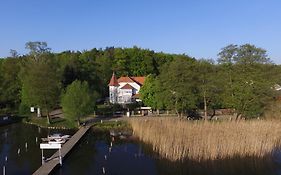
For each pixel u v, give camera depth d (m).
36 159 50.19
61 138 62.47
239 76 70.56
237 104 69.62
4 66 110.38
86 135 69.88
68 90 79.88
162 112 93.12
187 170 44.06
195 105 74.44
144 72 156.50
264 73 70.69
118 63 156.12
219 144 48.84
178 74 72.81
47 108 84.62
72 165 47.03
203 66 77.62
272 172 42.88
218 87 73.56
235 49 72.81
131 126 74.75
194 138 49.16
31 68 92.69
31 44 111.88
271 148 50.31
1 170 45.03
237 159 48.19
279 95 76.31
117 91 121.19
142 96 92.12
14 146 59.84
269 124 53.78
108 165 46.84
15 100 104.38
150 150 54.56
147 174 42.62
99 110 100.50
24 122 88.56
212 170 44.00
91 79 117.75
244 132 50.41
